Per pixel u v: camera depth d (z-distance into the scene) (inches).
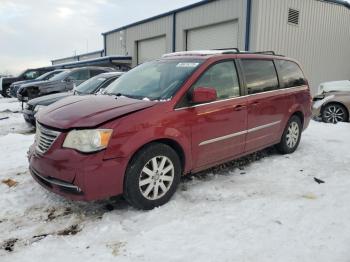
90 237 125.8
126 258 112.2
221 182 178.2
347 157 225.6
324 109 384.2
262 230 128.2
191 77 161.6
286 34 620.4
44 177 141.4
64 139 134.1
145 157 141.0
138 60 947.3
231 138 178.4
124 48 989.2
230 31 642.2
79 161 129.0
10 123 391.9
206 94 154.3
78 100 164.7
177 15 761.6
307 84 249.0
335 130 321.1
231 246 118.0
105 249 117.8
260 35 583.8
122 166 135.0
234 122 178.1
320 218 136.7
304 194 162.2
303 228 129.1
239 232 127.0
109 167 132.0
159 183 148.4
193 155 160.6
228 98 176.7
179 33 761.6
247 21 588.4
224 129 172.9
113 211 146.3
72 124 134.3
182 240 122.2
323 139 280.8
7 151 241.1
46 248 118.7
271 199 155.9
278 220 135.6
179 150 155.9
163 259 111.3
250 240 121.4
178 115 151.2
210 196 160.4
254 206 148.3
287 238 122.4
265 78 206.2
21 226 134.7
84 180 129.2
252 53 204.4
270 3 584.7
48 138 139.9
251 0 580.7
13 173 194.1
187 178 183.9
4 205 152.5
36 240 124.7
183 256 112.6
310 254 112.5
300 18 637.3
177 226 132.1
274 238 122.6
